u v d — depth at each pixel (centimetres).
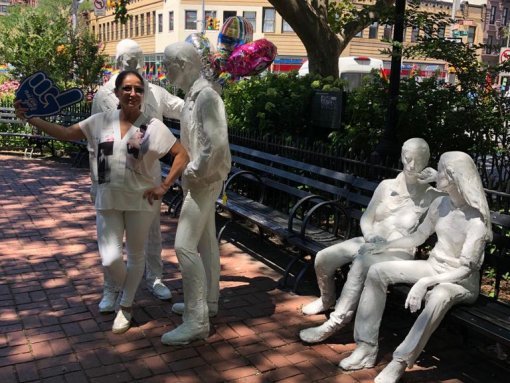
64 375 333
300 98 770
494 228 406
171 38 4066
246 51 818
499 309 336
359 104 654
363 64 1941
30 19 1444
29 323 399
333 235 490
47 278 483
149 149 365
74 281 478
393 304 432
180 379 333
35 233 612
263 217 535
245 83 828
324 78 835
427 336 322
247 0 3825
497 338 297
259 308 438
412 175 371
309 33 907
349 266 439
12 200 759
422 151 367
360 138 646
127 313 393
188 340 375
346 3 927
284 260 554
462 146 569
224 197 570
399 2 546
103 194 370
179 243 374
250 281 495
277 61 3831
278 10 888
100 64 1402
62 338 379
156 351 366
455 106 562
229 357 361
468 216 327
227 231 646
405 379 339
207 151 351
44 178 909
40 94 374
